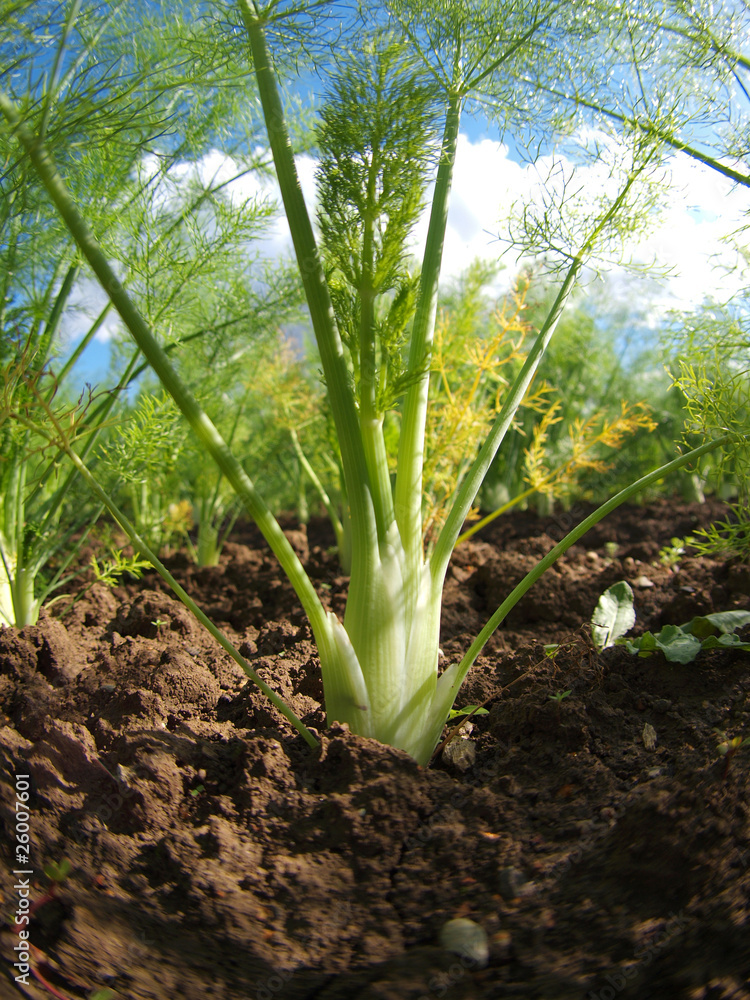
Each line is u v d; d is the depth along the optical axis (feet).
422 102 1.45
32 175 1.70
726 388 1.77
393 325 1.55
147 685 1.77
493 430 1.63
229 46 1.65
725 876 1.18
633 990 1.07
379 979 1.13
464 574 2.66
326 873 1.30
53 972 1.12
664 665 1.76
